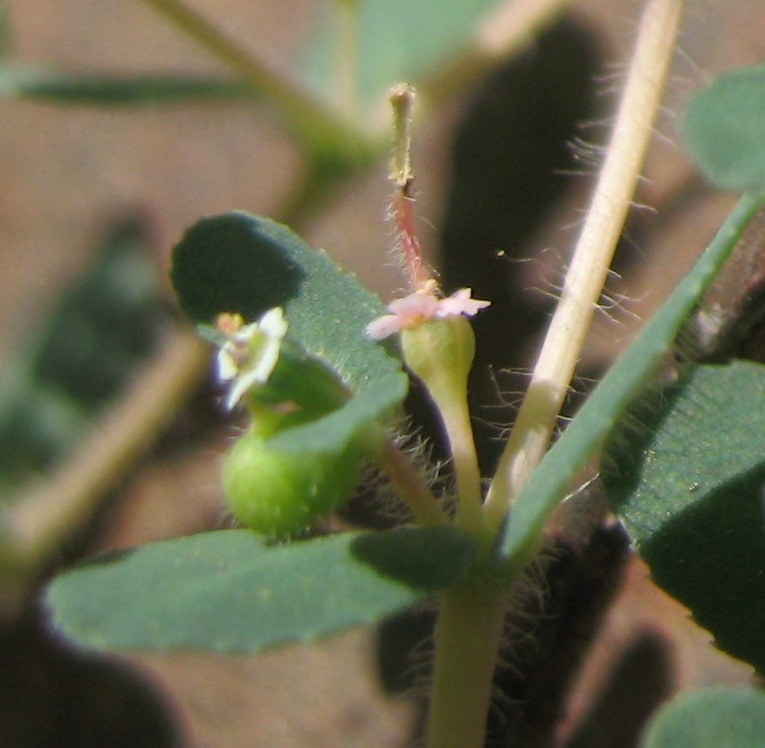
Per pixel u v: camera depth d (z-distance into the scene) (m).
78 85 0.06
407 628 0.06
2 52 0.06
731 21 0.06
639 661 0.05
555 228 0.06
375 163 0.06
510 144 0.06
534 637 0.05
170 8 0.06
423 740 0.05
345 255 0.06
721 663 0.05
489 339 0.06
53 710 0.06
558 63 0.06
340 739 0.06
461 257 0.06
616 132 0.05
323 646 0.06
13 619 0.06
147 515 0.06
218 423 0.06
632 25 0.06
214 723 0.06
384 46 0.06
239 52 0.06
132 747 0.06
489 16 0.06
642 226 0.06
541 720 0.05
